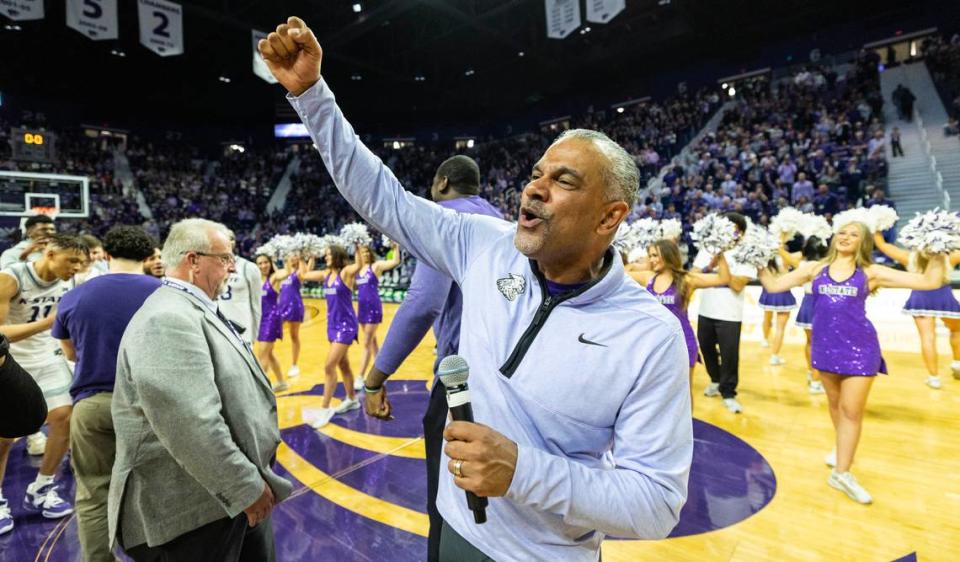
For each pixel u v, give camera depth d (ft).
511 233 3.85
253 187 76.69
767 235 12.05
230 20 47.57
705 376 19.06
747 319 26.94
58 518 9.35
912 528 8.46
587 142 3.22
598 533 3.43
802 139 43.39
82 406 6.18
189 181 73.67
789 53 56.54
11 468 11.64
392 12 49.62
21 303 9.62
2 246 32.73
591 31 59.57
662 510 2.85
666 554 7.94
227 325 5.64
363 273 18.30
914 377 17.35
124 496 4.89
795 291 25.17
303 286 51.83
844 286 9.68
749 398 15.62
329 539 8.42
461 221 4.14
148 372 4.44
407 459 11.62
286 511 9.33
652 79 66.90
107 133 71.92
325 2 50.88
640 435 2.97
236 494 4.67
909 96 42.11
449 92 76.69
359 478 10.67
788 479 10.32
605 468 3.31
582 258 3.33
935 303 16.05
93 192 62.39
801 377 17.93
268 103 76.84
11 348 9.33
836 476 9.80
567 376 3.07
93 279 6.73
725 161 46.91
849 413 9.63
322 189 77.77
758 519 8.86
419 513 9.25
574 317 3.16
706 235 12.76
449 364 3.11
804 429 13.04
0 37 50.80
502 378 3.23
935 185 35.09
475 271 3.73
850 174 36.40
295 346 19.25
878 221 15.60
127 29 50.88
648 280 13.75
